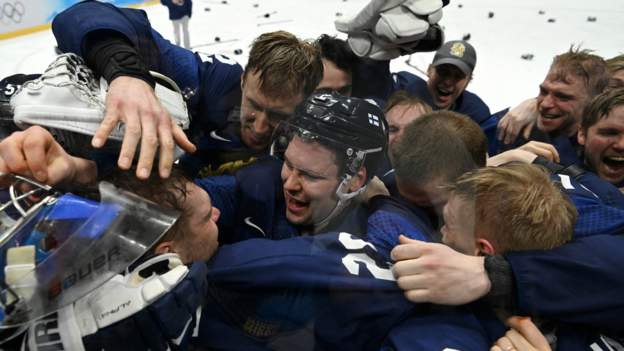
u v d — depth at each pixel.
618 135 1.15
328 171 0.65
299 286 0.63
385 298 0.64
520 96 3.86
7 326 0.51
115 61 0.83
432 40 1.22
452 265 0.64
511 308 0.68
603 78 1.42
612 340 0.72
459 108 1.71
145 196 0.60
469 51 1.69
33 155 0.60
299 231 0.75
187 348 0.63
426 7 1.12
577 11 6.62
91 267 0.50
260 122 0.88
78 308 0.54
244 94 0.90
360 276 0.63
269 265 0.64
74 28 0.90
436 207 0.70
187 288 0.56
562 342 0.70
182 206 0.63
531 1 7.20
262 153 0.90
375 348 0.67
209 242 0.68
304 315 0.65
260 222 0.79
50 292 0.50
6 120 0.81
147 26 1.10
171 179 0.64
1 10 4.50
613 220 0.81
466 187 0.66
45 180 0.60
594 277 0.66
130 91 0.73
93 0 1.05
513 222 0.66
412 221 0.70
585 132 1.25
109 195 0.54
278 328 0.66
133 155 0.64
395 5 1.05
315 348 0.66
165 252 0.61
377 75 1.07
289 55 0.85
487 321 0.68
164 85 0.98
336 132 0.64
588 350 0.70
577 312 0.67
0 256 0.49
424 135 0.68
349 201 0.72
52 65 0.78
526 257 0.67
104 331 0.53
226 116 1.00
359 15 1.08
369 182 0.71
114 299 0.54
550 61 4.65
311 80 0.87
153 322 0.54
